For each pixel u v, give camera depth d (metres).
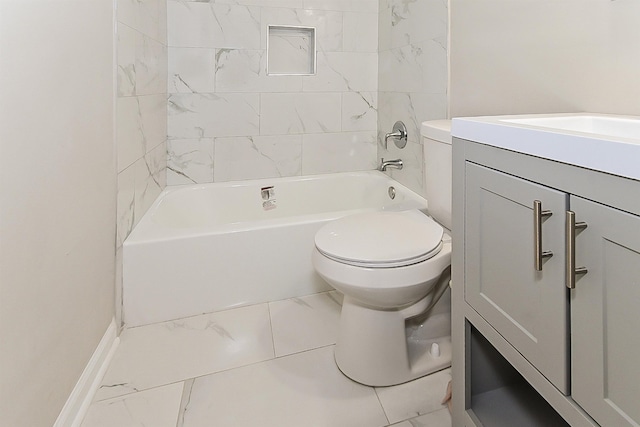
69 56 1.06
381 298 1.17
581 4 1.15
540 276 0.67
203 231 1.69
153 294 1.62
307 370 1.33
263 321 1.63
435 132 1.39
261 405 1.17
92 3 1.22
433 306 1.46
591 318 0.57
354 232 1.33
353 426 1.10
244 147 2.47
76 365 1.13
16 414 0.82
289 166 2.58
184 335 1.54
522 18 1.38
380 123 2.65
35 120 0.89
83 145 1.17
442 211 1.41
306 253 1.82
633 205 0.49
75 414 1.10
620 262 0.52
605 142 0.53
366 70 2.63
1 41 0.75
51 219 0.97
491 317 0.82
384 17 2.49
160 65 2.12
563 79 1.22
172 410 1.15
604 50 1.08
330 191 2.60
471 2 1.65
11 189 0.79
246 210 2.44
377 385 1.25
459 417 1.00
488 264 0.82
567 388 0.63
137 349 1.45
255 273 1.76
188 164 2.39
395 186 2.37
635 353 0.51
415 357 1.36
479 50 1.61
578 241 0.59
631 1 1.00
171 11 2.25
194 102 2.35
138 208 1.77
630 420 0.52
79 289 1.15
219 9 2.31
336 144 2.65
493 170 0.79
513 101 1.43
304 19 2.46
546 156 0.64
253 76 2.43
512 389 1.05
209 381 1.28
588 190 0.56
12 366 0.81
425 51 2.03
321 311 1.71
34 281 0.89
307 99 2.55
